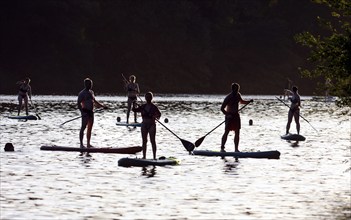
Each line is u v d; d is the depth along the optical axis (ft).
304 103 615.16
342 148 231.30
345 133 299.38
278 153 198.80
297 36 152.25
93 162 181.16
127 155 199.00
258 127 327.26
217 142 247.91
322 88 150.30
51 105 482.28
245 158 197.47
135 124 314.96
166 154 203.82
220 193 137.08
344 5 150.51
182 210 119.85
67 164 175.83
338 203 128.16
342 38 146.20
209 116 396.78
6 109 421.18
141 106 184.34
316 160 194.90
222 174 163.63
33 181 147.33
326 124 359.87
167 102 575.79
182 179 154.51
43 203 123.54
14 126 295.69
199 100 630.33
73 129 287.69
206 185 146.61
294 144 244.83
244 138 266.36
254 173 166.40
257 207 123.54
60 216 113.19
